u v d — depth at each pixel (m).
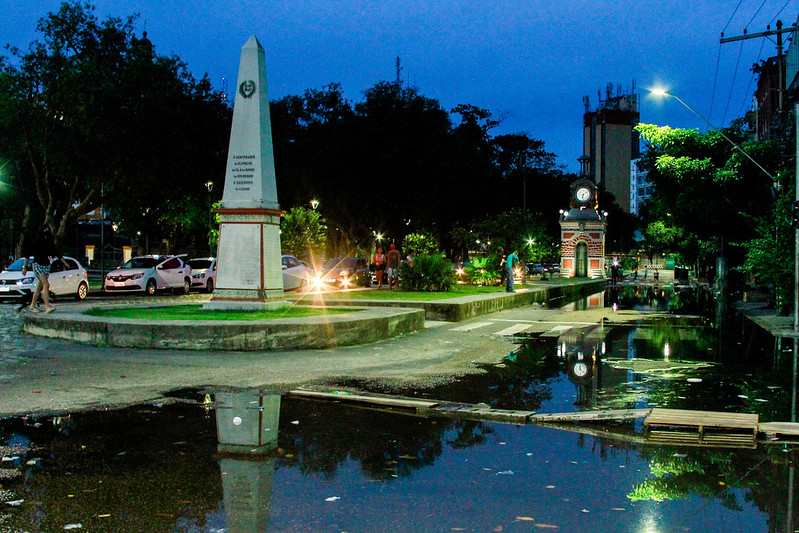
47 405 7.47
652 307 27.39
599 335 16.27
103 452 5.73
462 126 69.00
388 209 53.06
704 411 7.25
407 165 48.66
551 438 6.38
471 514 4.41
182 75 34.84
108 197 33.97
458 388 9.01
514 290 29.59
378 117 50.50
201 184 37.19
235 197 14.70
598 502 4.66
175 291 32.31
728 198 31.53
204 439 6.17
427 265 26.97
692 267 74.69
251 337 11.76
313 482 5.02
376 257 30.80
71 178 36.34
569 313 23.47
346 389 8.62
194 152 35.19
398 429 6.66
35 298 17.62
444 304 19.70
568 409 7.72
